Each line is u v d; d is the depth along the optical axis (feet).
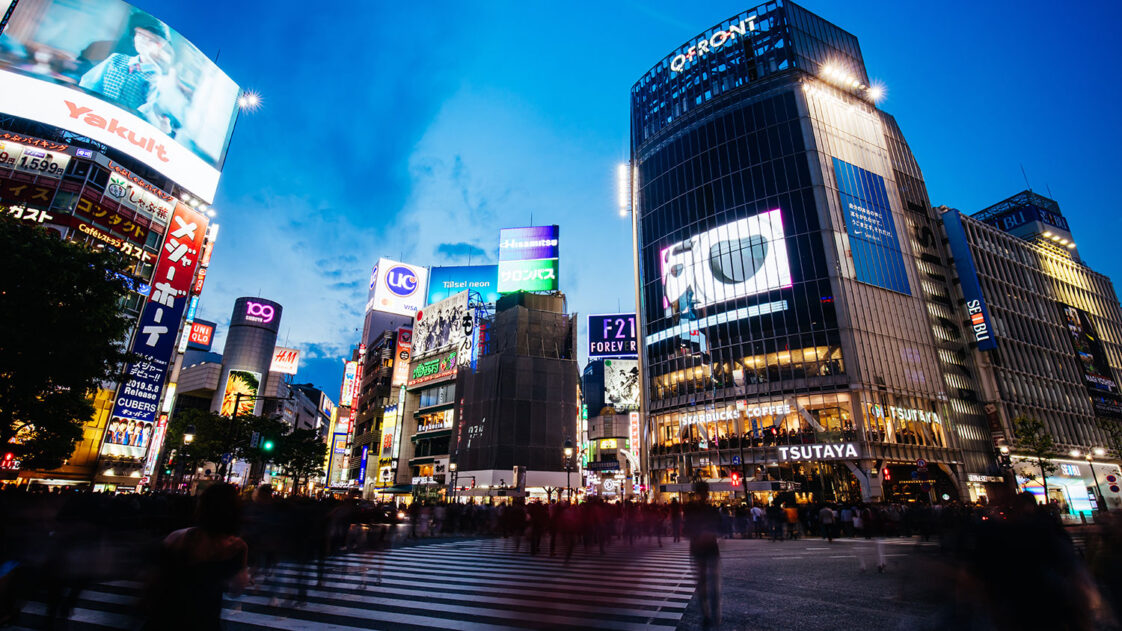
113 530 54.90
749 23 224.94
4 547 25.22
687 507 28.27
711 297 195.83
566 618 28.35
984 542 15.90
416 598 33.50
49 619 23.95
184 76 176.24
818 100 206.28
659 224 221.25
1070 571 15.02
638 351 222.48
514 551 65.00
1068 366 230.48
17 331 51.37
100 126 153.48
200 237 174.09
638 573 45.91
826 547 73.92
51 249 55.16
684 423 188.44
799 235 186.09
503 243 236.22
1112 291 281.13
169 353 159.02
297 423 433.48
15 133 144.05
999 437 188.75
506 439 179.11
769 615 28.81
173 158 170.60
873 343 173.47
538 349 197.98
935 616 26.50
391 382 264.72
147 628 11.71
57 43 150.61
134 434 146.82
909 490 155.63
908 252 201.16
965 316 208.03
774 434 168.86
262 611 29.22
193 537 12.46
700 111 223.10
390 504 115.44
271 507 40.98
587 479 225.35
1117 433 216.95
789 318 178.81
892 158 216.74
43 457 68.03
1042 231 272.10
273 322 411.34
